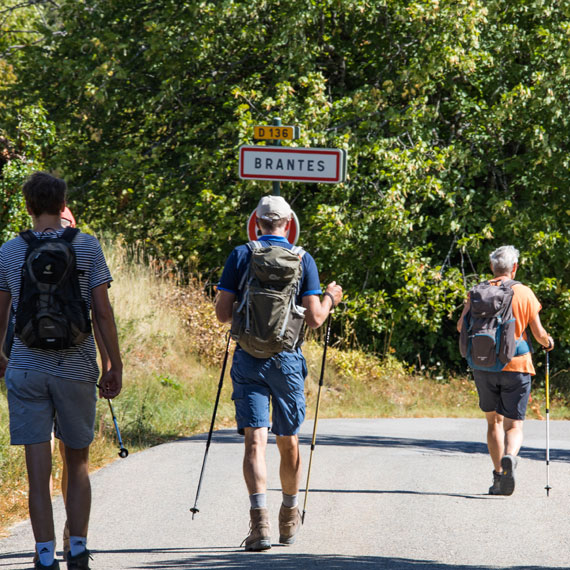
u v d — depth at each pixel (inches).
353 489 1056.8
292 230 1263.5
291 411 755.4
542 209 3051.2
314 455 1362.0
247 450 748.6
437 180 2805.1
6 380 605.3
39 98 3304.6
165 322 2429.9
